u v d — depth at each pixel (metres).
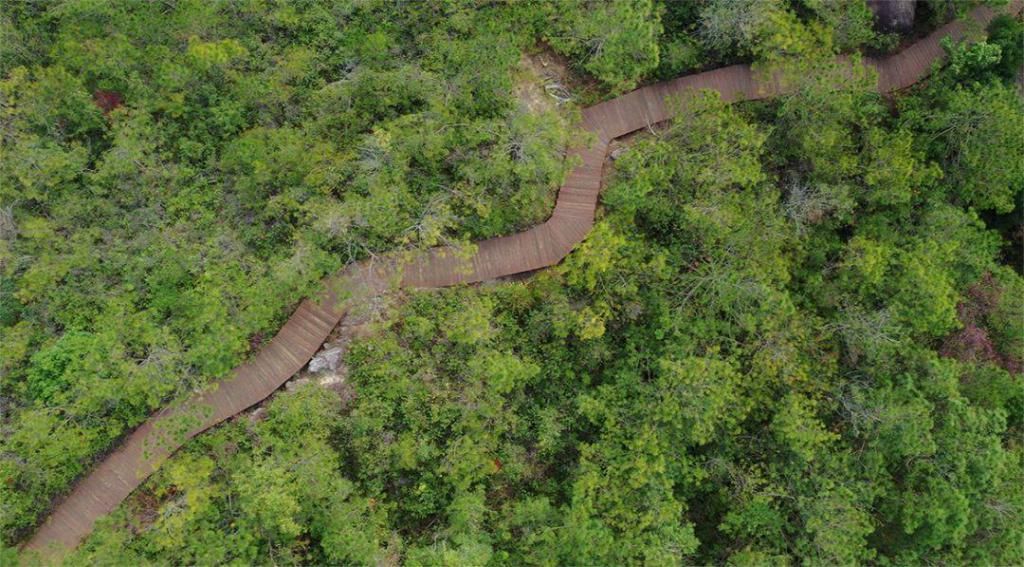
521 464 22.80
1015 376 23.73
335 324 23.28
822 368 23.06
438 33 25.19
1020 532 21.20
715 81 26.12
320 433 21.80
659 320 23.03
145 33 24.70
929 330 23.20
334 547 20.44
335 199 23.42
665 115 25.67
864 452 22.09
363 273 23.30
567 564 20.89
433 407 22.11
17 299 22.38
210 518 20.55
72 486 21.52
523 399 23.28
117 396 20.88
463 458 21.73
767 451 23.19
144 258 22.66
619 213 24.03
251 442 22.02
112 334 21.47
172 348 21.19
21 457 20.66
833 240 25.31
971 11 27.58
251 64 24.94
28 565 19.97
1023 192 26.45
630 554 20.53
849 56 26.89
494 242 24.09
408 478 22.89
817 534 20.89
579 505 20.69
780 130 25.64
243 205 23.80
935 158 25.66
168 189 23.80
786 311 22.33
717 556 22.97
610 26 23.41
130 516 20.84
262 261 23.36
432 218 22.41
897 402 21.81
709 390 21.17
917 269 22.45
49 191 23.31
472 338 21.70
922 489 21.80
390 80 23.91
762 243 23.22
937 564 21.73
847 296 23.83
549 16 25.03
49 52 24.31
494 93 23.72
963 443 21.42
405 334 23.16
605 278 23.12
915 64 27.30
